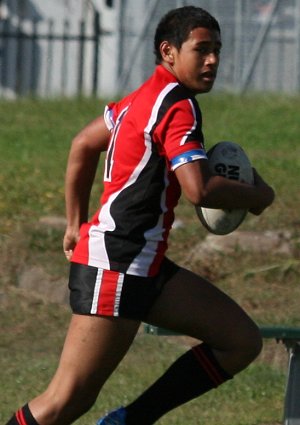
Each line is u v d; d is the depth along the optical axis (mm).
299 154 42906
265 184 15758
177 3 62688
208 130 47625
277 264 30594
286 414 18031
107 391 22984
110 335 15297
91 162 16703
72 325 15477
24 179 39188
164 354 25891
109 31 64125
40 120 51969
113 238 15281
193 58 15250
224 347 15773
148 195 15180
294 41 61562
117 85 62875
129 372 24484
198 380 15914
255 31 61906
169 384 15984
